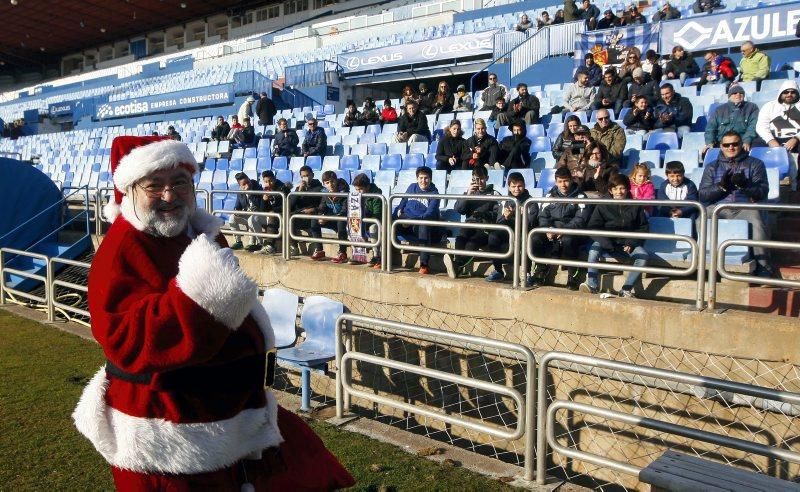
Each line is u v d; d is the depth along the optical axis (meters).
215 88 24.62
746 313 5.25
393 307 7.30
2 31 46.97
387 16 28.92
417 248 7.15
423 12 27.77
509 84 17.12
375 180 10.81
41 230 12.98
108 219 2.47
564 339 6.04
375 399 5.38
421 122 12.78
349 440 5.09
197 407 2.25
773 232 7.04
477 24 24.00
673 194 6.99
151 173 2.27
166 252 2.32
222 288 1.95
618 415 4.05
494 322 6.48
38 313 9.73
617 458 5.86
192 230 2.53
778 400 3.40
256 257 8.83
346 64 23.78
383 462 4.67
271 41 33.06
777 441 5.11
